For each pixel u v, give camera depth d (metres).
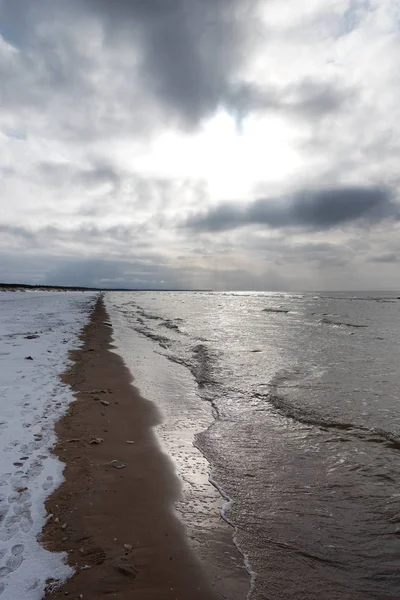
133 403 7.75
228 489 4.61
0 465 4.71
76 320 23.81
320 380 9.96
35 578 2.96
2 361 10.21
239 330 22.25
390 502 4.35
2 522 3.63
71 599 2.79
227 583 3.08
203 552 3.45
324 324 27.09
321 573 3.23
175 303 63.62
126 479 4.70
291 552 3.49
